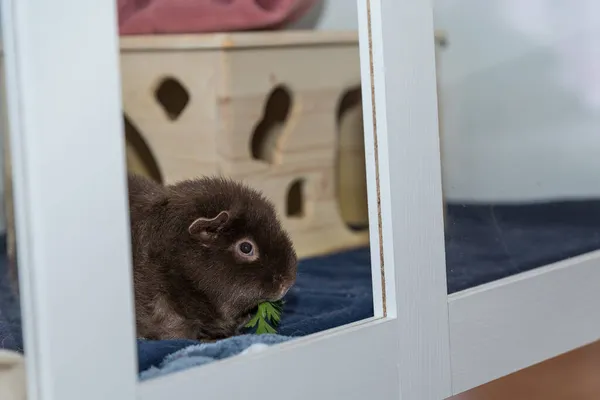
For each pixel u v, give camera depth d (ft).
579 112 11.41
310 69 9.58
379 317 5.90
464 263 7.57
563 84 11.46
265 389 5.12
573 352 10.07
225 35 8.80
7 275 6.72
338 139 10.68
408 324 5.91
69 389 4.35
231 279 6.26
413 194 5.91
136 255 6.17
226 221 6.21
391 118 5.75
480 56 11.77
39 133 4.21
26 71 4.17
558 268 7.22
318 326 6.53
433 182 6.04
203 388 4.83
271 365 5.15
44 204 4.24
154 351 5.43
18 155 4.29
